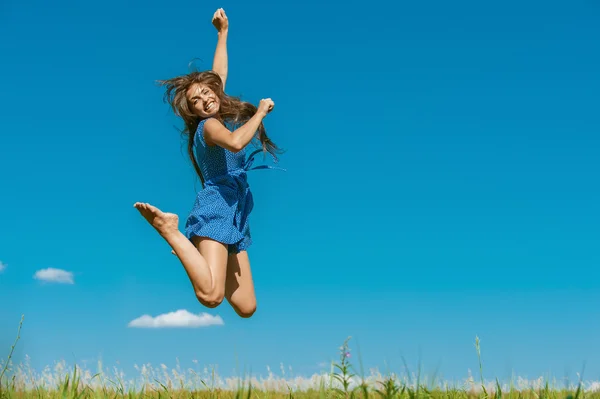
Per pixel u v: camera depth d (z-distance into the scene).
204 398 3.63
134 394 3.40
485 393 3.14
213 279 3.57
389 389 2.53
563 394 3.29
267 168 4.11
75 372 3.18
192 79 4.07
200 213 3.72
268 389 3.79
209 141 3.80
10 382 3.25
